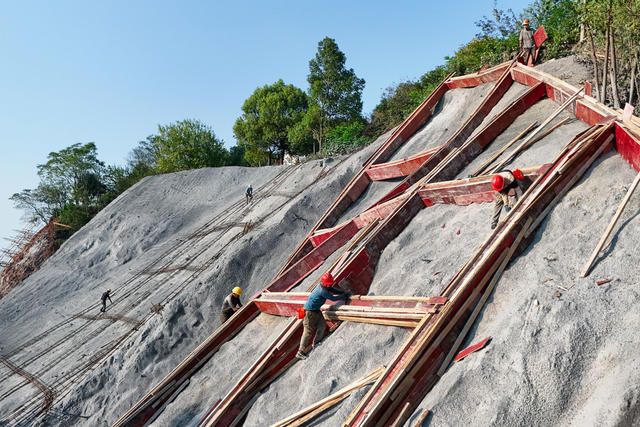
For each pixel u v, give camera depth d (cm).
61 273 2825
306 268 1082
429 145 1449
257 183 3077
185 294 1731
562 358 407
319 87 4206
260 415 654
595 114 789
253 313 1018
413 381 482
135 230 2992
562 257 531
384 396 464
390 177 1418
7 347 2095
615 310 425
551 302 470
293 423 573
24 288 2788
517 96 1187
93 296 2395
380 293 716
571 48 1627
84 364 1602
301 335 762
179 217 3016
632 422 316
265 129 4831
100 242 3042
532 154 820
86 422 1334
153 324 1638
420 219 858
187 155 5228
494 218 657
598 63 1278
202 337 1595
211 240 2300
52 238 4631
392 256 798
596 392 365
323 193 2133
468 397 427
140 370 1473
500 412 392
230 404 704
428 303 557
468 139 1125
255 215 2334
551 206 622
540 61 1666
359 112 4344
